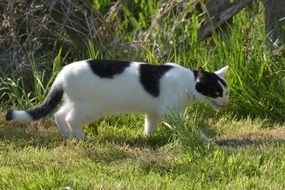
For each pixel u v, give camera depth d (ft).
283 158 26.91
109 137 31.53
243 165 25.80
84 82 29.73
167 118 29.78
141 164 26.81
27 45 38.22
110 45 39.22
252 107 35.09
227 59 35.88
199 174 25.16
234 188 23.79
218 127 33.06
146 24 44.42
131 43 39.68
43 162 27.53
